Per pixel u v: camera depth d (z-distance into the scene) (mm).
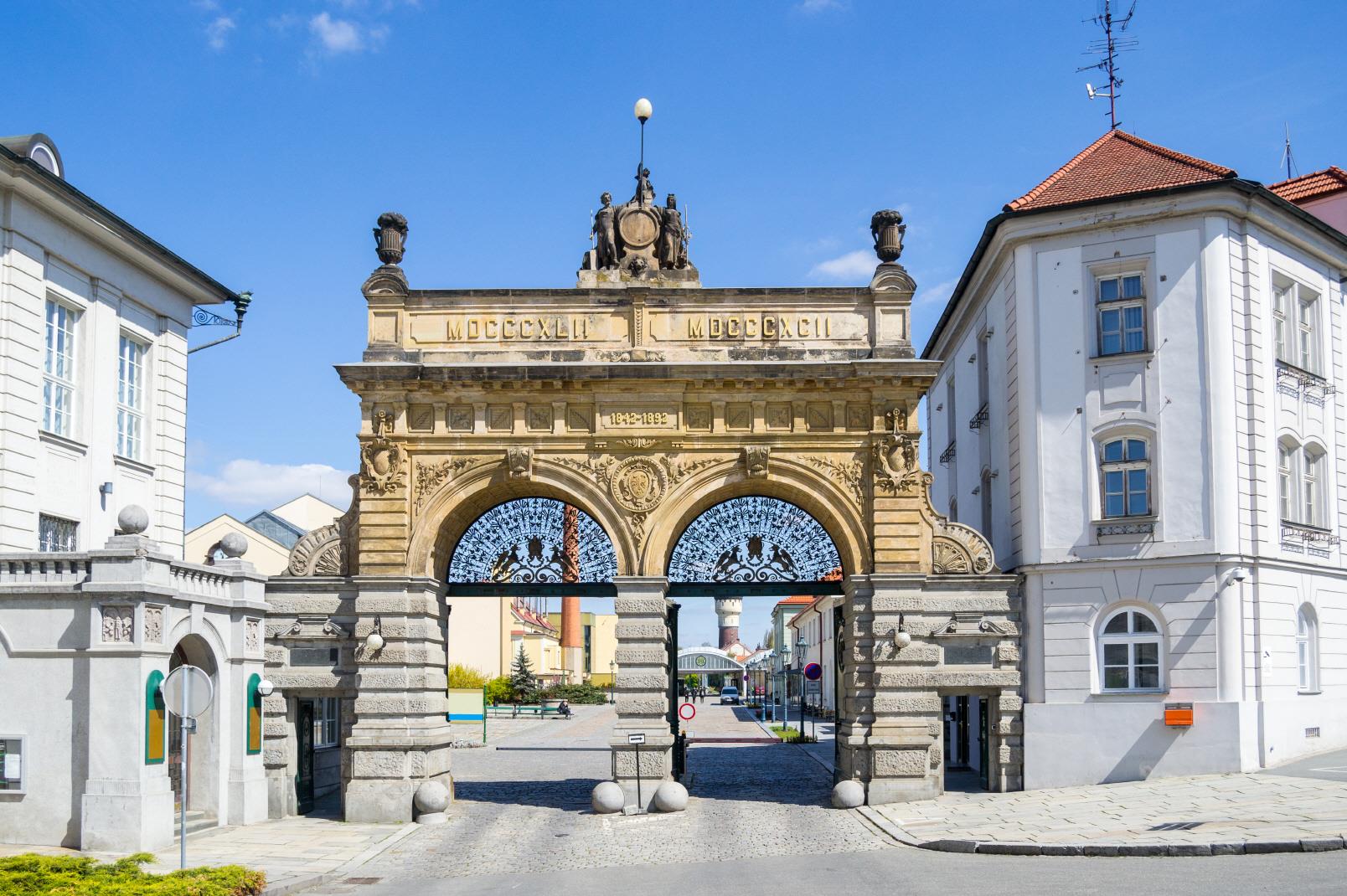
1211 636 26516
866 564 27938
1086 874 17328
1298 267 29797
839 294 28750
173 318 32031
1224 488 26797
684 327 28750
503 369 27938
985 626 27812
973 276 33625
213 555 27281
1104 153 30875
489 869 21219
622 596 27938
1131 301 28438
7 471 25344
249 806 26391
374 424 28234
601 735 59219
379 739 27141
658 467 28266
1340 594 30000
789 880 18531
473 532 29750
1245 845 18344
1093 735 27141
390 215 29141
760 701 93500
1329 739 28594
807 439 28266
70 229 27688
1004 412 31297
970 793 27891
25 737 22359
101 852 21562
